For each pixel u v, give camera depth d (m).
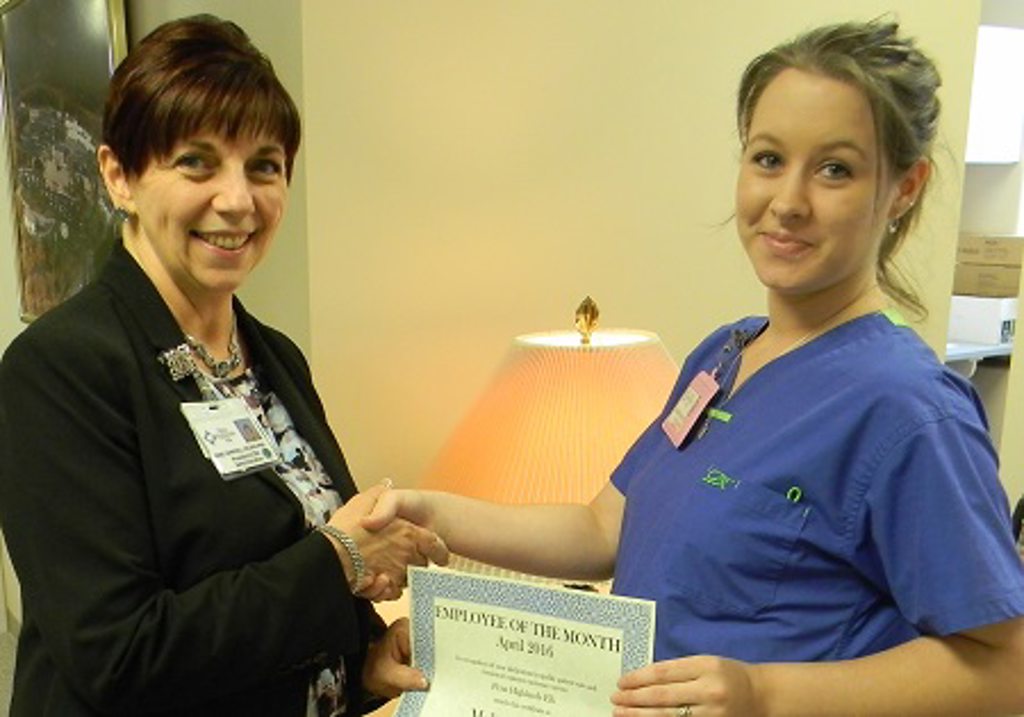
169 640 0.91
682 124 2.09
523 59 1.88
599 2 1.95
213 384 1.09
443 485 1.59
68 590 0.90
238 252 1.06
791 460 0.88
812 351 0.94
